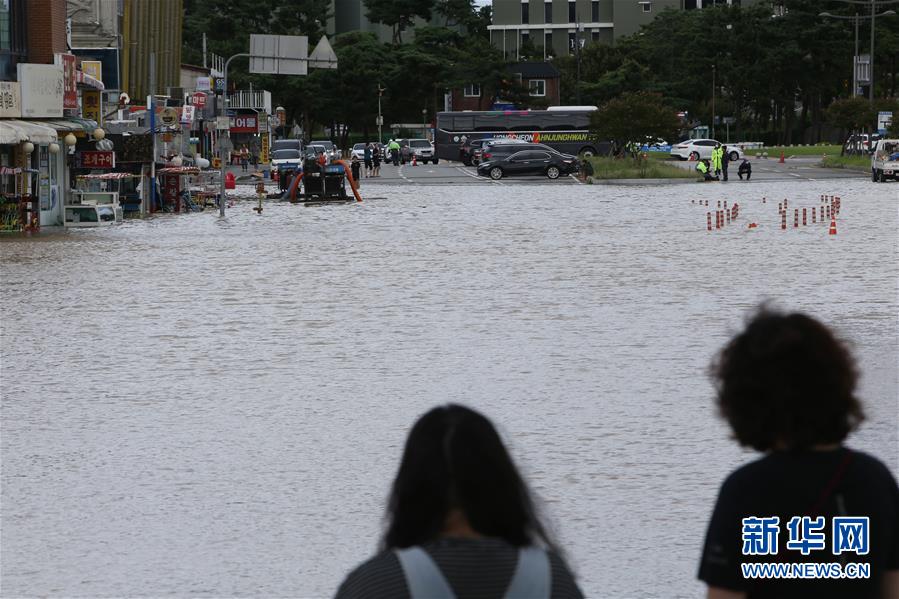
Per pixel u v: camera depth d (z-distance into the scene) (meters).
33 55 83.81
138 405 26.34
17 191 79.19
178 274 51.44
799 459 7.20
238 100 197.50
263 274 51.12
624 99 158.12
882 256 55.94
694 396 26.44
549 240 66.19
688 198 106.88
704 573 7.23
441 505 6.57
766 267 51.66
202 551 16.98
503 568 6.46
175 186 99.75
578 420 24.34
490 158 157.62
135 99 126.56
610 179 141.12
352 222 82.94
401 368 30.11
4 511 18.91
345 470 20.92
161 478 20.62
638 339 33.78
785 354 7.19
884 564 7.11
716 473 20.44
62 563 16.59
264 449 22.45
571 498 19.11
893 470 20.11
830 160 175.62
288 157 151.75
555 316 38.28
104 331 36.38
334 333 35.53
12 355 32.53
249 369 30.22
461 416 6.72
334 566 16.31
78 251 62.91
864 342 32.84
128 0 122.25
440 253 59.50
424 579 6.37
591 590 15.29
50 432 24.00
